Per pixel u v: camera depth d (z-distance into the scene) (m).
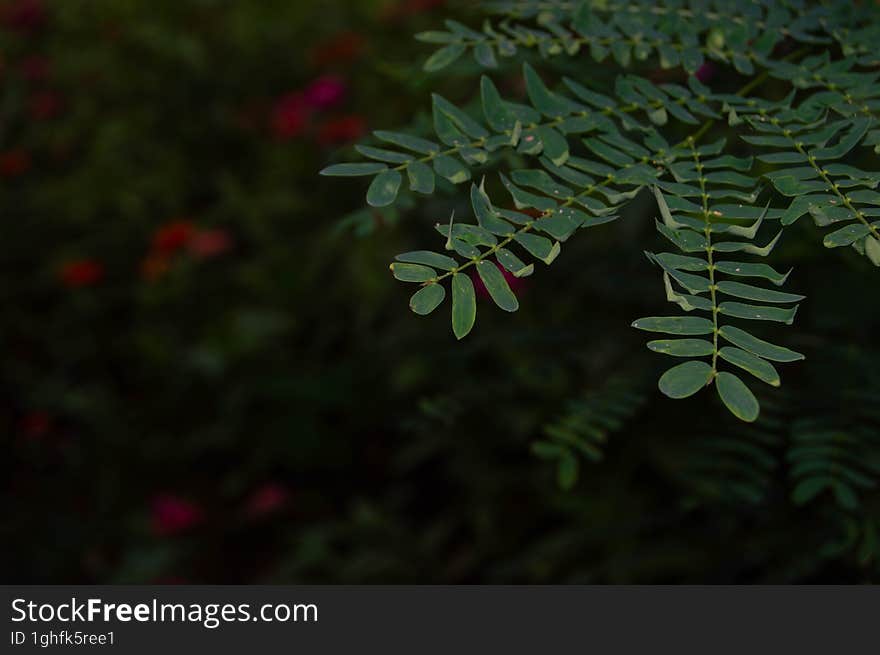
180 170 2.99
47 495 2.46
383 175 0.69
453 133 0.71
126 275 2.85
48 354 2.73
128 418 2.57
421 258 0.65
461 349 1.12
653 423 1.15
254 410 2.41
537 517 1.92
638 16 0.80
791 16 0.81
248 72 3.09
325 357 2.47
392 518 2.17
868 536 0.86
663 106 0.73
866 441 0.83
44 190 3.00
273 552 2.27
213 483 2.45
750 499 0.86
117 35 3.22
